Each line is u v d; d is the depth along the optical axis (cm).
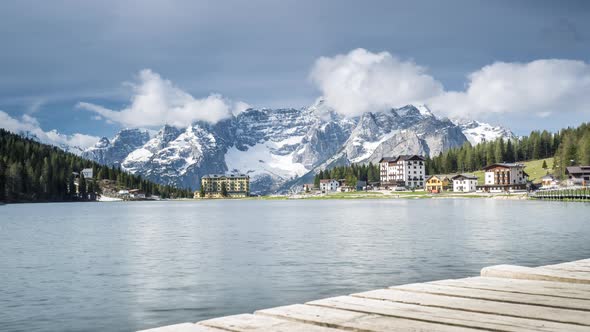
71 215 13750
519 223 7619
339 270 3400
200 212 15725
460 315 742
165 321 2178
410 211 12838
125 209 19538
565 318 721
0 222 10244
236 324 677
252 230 7338
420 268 3425
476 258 3875
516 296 895
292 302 2488
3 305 2509
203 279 3178
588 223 7369
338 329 663
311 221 9350
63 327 2100
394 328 662
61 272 3541
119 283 3088
